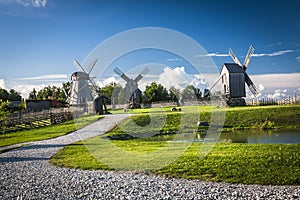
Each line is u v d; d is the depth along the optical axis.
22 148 18.48
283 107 35.59
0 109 29.17
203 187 9.32
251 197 8.37
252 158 12.76
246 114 33.47
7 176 11.24
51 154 15.65
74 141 20.39
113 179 10.41
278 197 8.34
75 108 40.91
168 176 10.70
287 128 29.39
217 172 10.92
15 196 8.91
